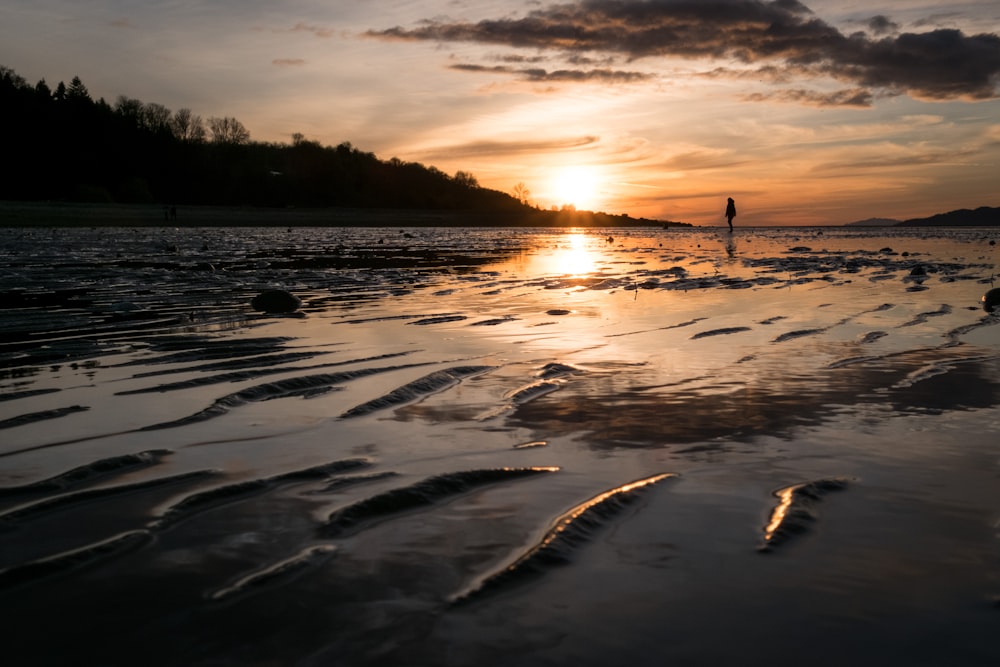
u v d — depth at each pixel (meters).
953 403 4.42
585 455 3.52
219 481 3.15
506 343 6.67
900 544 2.53
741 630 2.00
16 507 2.87
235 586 2.23
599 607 2.12
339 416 4.25
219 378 5.20
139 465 3.38
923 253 24.95
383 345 6.57
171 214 75.50
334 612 2.09
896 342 6.61
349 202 146.38
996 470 3.26
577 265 18.98
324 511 2.82
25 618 2.06
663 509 2.84
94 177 114.19
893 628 2.01
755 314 8.61
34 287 12.02
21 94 117.19
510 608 2.11
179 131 137.88
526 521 2.72
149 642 1.94
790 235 62.06
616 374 5.33
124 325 7.81
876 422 4.04
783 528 2.64
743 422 4.07
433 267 17.91
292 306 9.15
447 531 2.64
